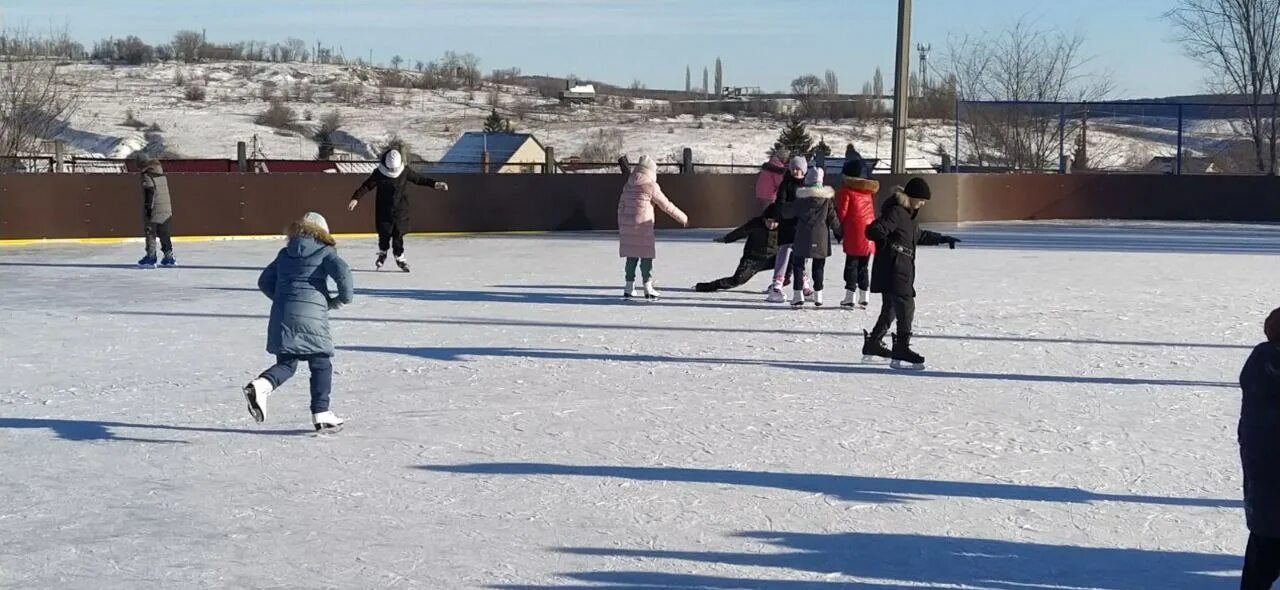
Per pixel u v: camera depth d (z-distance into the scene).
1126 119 39.34
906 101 28.02
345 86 95.44
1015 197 33.41
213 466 7.17
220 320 13.32
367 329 12.68
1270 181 33.62
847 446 7.64
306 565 5.44
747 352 11.30
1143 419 8.48
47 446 7.65
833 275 18.42
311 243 7.89
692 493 6.59
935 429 8.12
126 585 5.20
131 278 17.53
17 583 5.21
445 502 6.42
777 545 5.73
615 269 19.08
